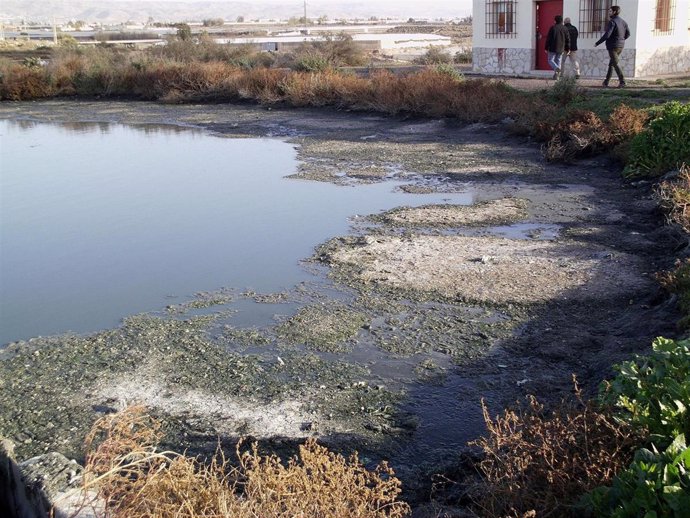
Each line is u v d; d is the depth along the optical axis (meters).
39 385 6.09
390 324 7.02
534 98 18.20
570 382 5.80
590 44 23.19
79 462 5.00
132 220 11.30
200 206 11.98
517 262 8.48
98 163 16.19
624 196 11.34
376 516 3.65
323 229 10.28
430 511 4.17
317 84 24.39
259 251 9.44
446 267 8.41
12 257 9.70
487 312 7.18
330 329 6.95
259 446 5.11
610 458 3.66
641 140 12.32
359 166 14.60
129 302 7.89
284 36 70.69
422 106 20.50
